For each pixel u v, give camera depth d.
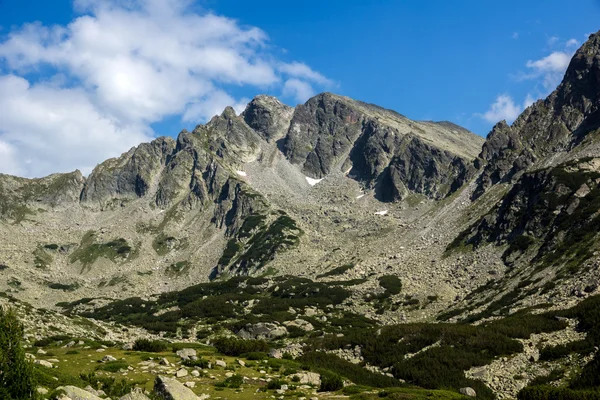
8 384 29.36
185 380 48.34
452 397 46.59
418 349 74.81
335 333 108.31
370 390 48.19
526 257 134.50
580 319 70.81
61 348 63.41
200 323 134.12
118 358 56.75
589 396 45.62
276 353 66.81
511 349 67.81
